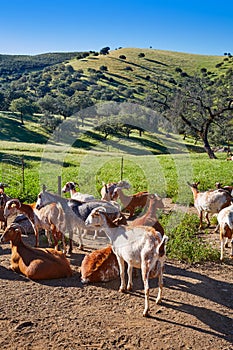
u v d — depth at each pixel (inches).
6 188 693.9
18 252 342.0
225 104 1534.2
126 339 251.3
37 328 259.9
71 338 250.2
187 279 347.6
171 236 447.2
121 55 5231.3
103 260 332.5
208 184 758.5
